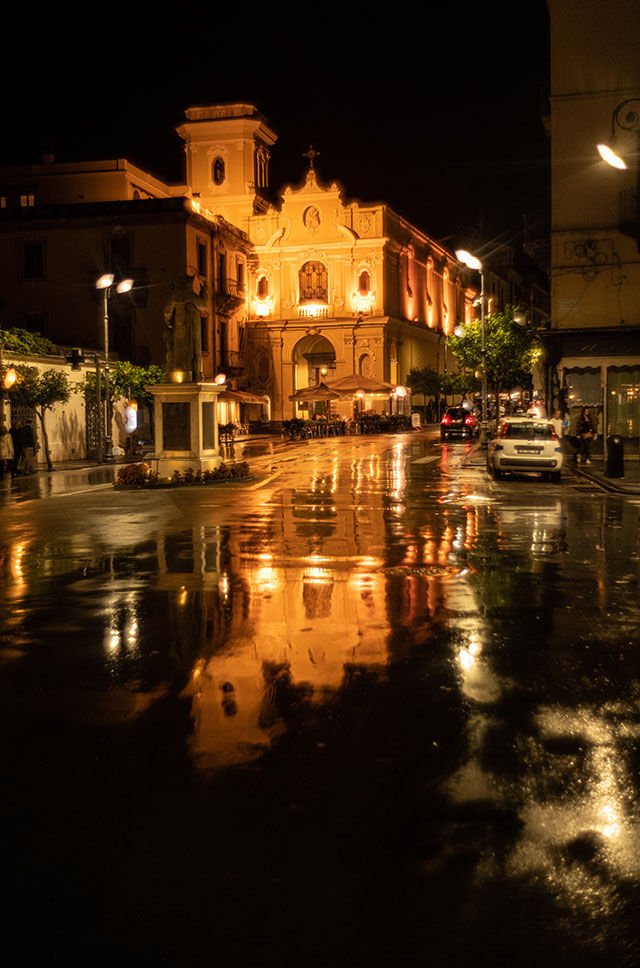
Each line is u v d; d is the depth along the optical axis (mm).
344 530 14258
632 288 32125
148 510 17547
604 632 7504
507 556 11625
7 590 9547
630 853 3674
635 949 3025
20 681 6199
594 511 16844
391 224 69312
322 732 5109
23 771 4598
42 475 29109
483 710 5496
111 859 3646
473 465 29453
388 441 48625
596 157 32062
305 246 68062
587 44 31906
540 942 3061
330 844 3756
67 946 3051
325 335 68062
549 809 4086
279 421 68625
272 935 3104
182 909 3271
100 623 7961
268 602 8797
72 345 54375
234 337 65438
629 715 5398
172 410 24734
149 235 54094
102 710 5551
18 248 54875
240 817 4020
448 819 3986
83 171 59438
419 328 75688
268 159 73000
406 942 3061
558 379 32938
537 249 36031
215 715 5426
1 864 3621
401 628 7664
